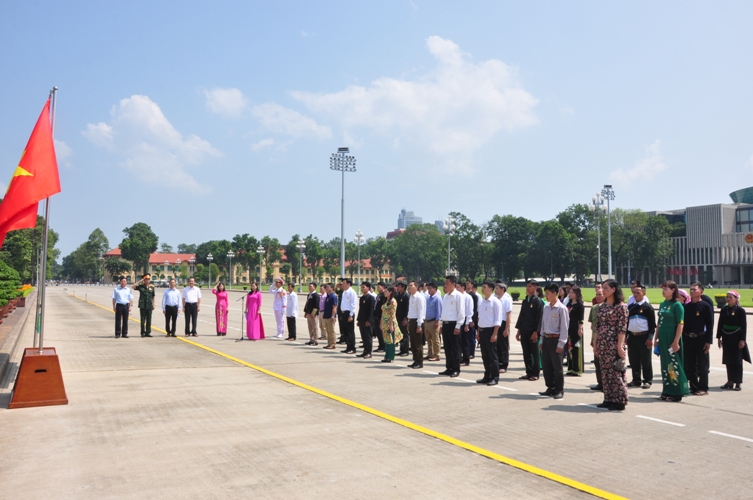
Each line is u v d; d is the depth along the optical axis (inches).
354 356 585.9
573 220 4126.5
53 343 687.7
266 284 5285.4
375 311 644.7
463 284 536.7
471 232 4421.8
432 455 249.0
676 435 285.7
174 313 781.9
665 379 378.6
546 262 3969.0
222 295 803.4
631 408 350.6
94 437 274.1
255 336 740.0
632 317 431.5
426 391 398.6
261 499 197.5
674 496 202.4
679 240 4746.6
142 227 6402.6
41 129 367.9
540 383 440.1
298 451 253.6
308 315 692.1
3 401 355.3
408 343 600.1
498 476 222.2
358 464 235.9
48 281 6269.7
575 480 218.2
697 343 401.1
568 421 314.0
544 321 387.2
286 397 371.2
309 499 197.6
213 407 340.5
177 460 239.8
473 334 575.8
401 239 5157.5
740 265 4379.9
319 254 5629.9
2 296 900.0
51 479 216.1
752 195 5137.8
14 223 366.6
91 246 6968.5
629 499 199.3
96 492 203.2
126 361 533.6
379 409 339.3
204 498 198.2
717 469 232.4
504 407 349.4
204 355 580.4
